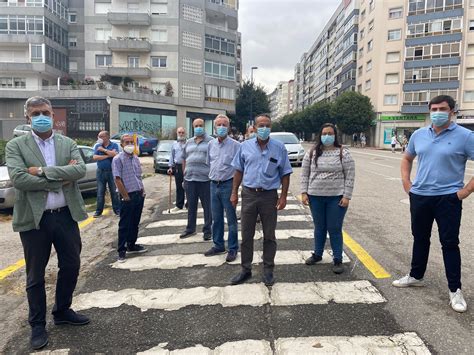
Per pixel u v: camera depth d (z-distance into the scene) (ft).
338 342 10.37
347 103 154.30
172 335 10.96
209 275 15.48
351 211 26.99
